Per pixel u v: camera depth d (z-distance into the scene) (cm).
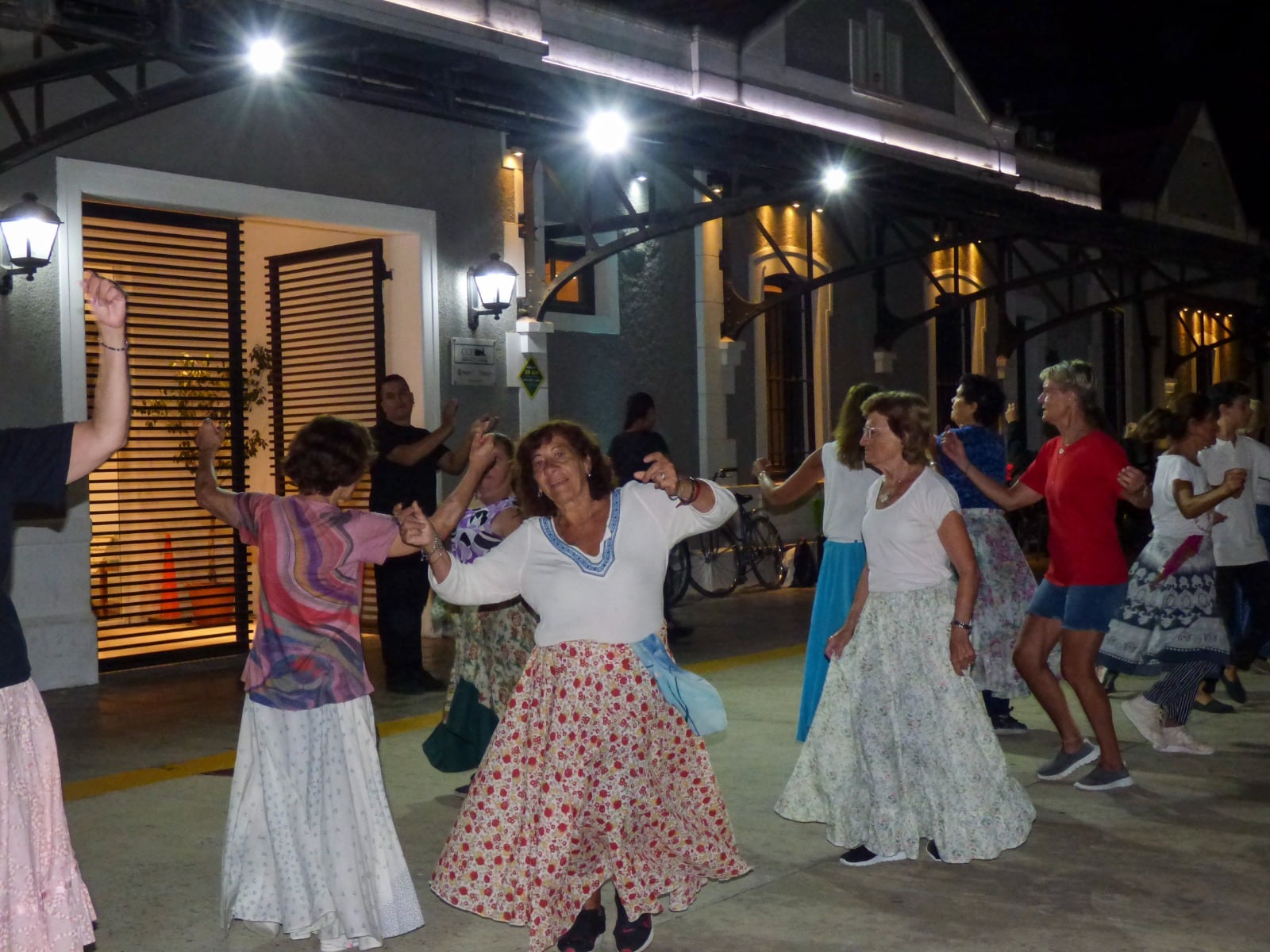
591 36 1099
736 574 1448
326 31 841
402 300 1117
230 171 984
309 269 1177
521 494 436
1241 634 819
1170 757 688
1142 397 2391
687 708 425
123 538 1091
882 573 525
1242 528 815
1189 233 1792
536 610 430
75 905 352
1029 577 731
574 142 1152
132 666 993
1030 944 438
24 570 894
